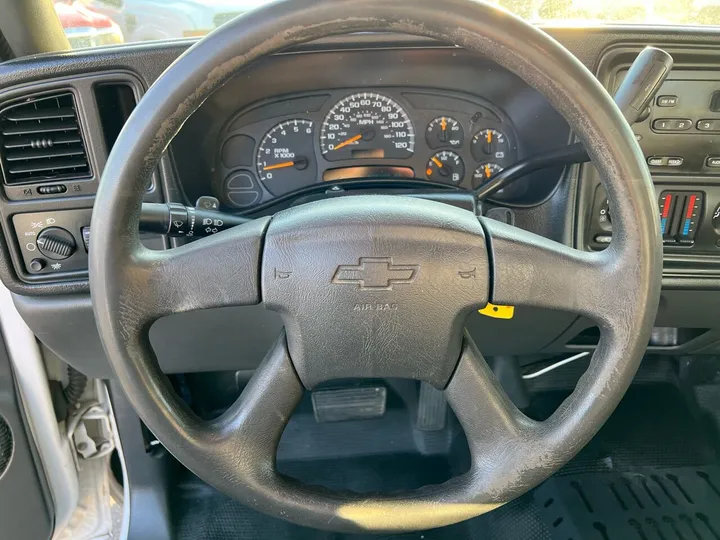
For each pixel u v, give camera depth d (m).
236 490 0.76
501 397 0.76
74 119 1.03
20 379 1.33
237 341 1.20
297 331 0.71
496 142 1.18
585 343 1.32
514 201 1.20
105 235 0.66
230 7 1.22
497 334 1.23
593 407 0.71
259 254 0.69
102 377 1.29
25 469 1.36
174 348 1.22
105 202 0.65
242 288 0.69
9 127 1.03
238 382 1.58
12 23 1.09
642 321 0.67
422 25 0.61
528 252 0.68
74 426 1.49
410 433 1.61
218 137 1.15
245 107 1.13
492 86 1.13
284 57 1.06
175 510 1.44
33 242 1.08
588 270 0.68
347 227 0.68
